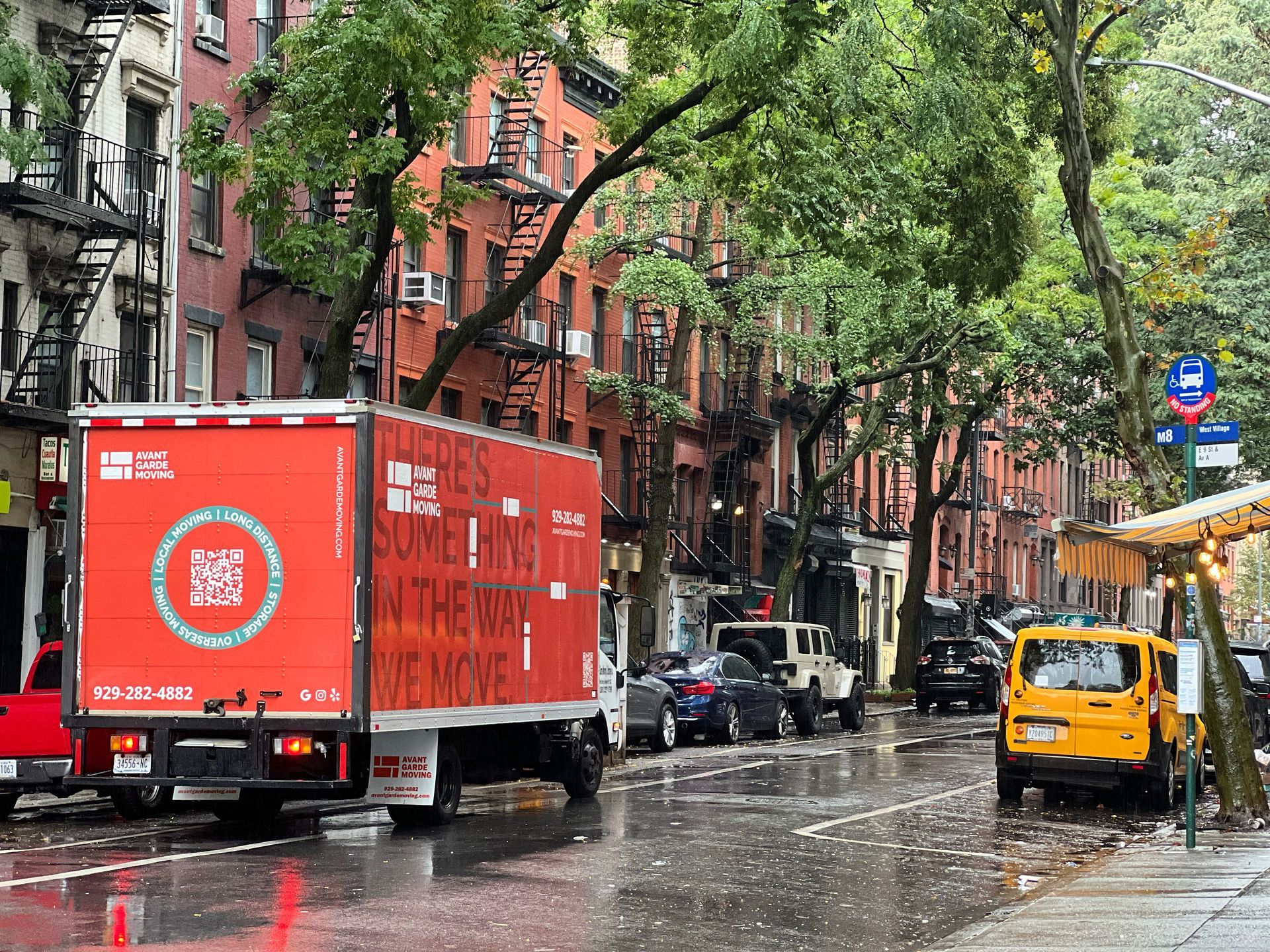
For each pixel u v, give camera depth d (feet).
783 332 126.82
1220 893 38.45
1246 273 134.72
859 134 82.48
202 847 46.24
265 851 45.27
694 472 161.79
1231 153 141.90
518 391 132.67
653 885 39.99
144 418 48.67
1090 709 64.44
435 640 50.60
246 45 103.19
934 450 166.09
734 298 124.98
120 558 48.78
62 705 48.78
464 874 40.88
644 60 80.43
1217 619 58.90
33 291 88.12
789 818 55.88
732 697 99.45
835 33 79.15
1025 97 77.71
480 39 68.23
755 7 70.23
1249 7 146.41
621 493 147.74
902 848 49.34
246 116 102.58
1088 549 55.01
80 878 39.45
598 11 83.41
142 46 94.38
